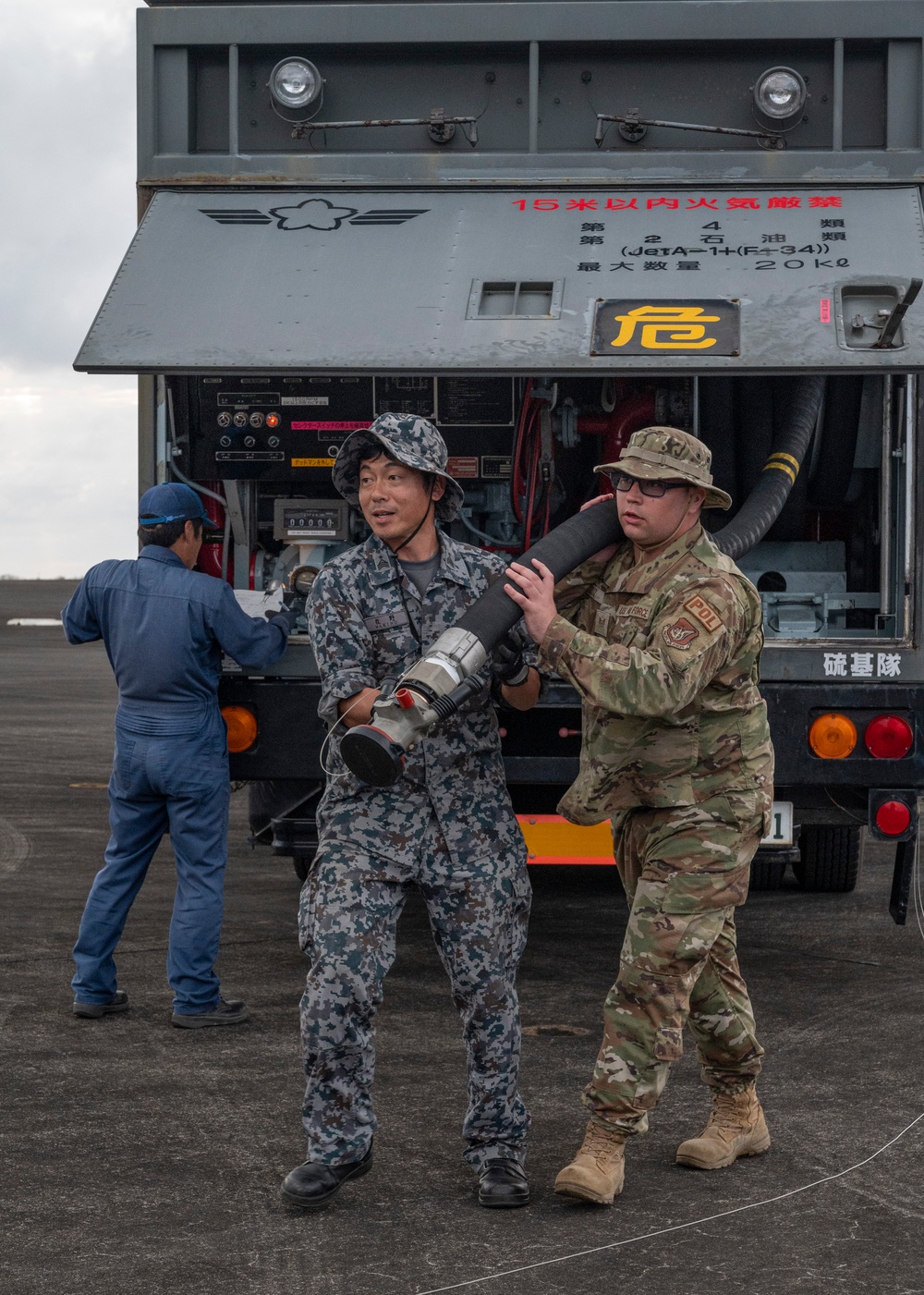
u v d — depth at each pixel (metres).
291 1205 3.30
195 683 4.77
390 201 5.37
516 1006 3.36
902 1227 3.24
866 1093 4.16
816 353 4.62
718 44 5.35
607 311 4.81
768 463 5.11
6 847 8.20
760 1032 4.75
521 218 5.23
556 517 5.75
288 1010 4.99
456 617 3.39
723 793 3.32
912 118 5.28
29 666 23.45
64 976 5.42
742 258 4.97
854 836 6.85
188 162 5.43
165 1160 3.63
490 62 5.43
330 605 3.38
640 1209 3.33
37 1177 3.53
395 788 3.29
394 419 3.37
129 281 5.06
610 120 5.28
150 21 5.39
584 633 3.20
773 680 4.94
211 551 5.50
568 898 7.06
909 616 4.92
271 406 5.39
